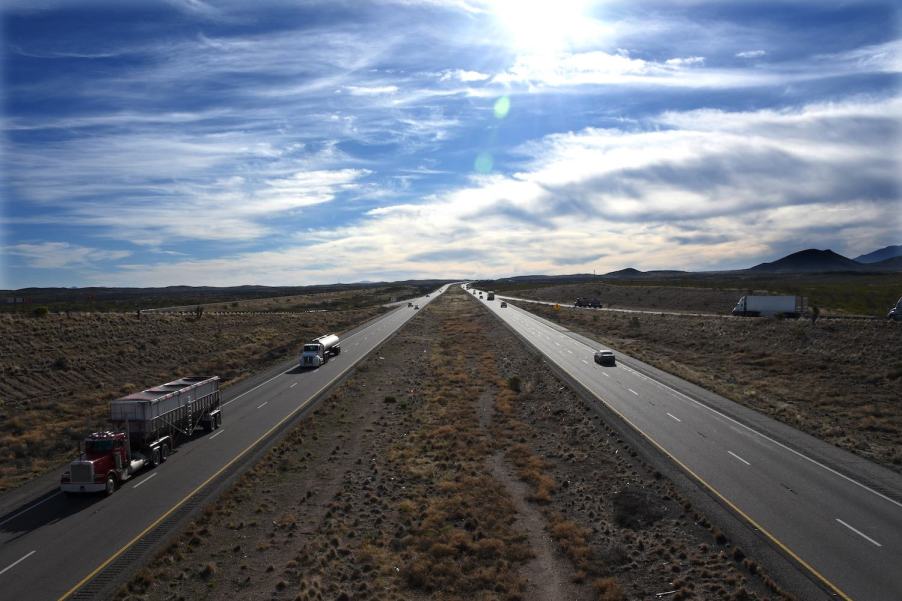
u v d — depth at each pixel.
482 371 59.88
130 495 25.86
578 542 21.47
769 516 22.78
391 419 40.31
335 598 17.94
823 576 18.19
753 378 54.06
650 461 29.73
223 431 36.66
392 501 25.86
